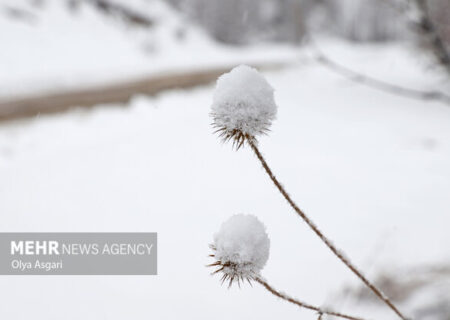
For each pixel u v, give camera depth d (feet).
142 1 124.77
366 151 26.45
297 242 13.56
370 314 8.71
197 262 12.37
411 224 14.76
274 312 9.79
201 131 31.91
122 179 20.67
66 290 11.02
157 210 16.58
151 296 10.68
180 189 19.16
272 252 12.90
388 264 11.34
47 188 19.30
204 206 16.99
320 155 25.23
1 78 57.31
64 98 48.42
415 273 10.55
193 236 14.19
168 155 25.36
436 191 18.70
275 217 15.74
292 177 20.89
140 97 49.24
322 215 15.96
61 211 16.48
